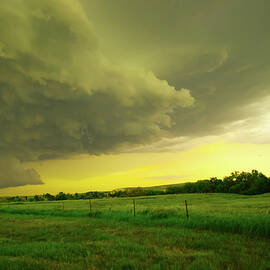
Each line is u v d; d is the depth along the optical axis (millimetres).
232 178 113812
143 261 9109
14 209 37719
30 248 11234
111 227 17984
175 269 8086
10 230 17391
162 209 23734
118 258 9500
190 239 12898
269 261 8945
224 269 8141
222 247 11180
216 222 16359
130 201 59562
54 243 12188
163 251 10461
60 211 31594
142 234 14781
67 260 9336
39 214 32219
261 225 14289
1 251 10812
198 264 8484
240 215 17484
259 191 99000
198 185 122250
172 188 128250
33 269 8227
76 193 127625
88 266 8555
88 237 14164
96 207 37688
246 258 9305
